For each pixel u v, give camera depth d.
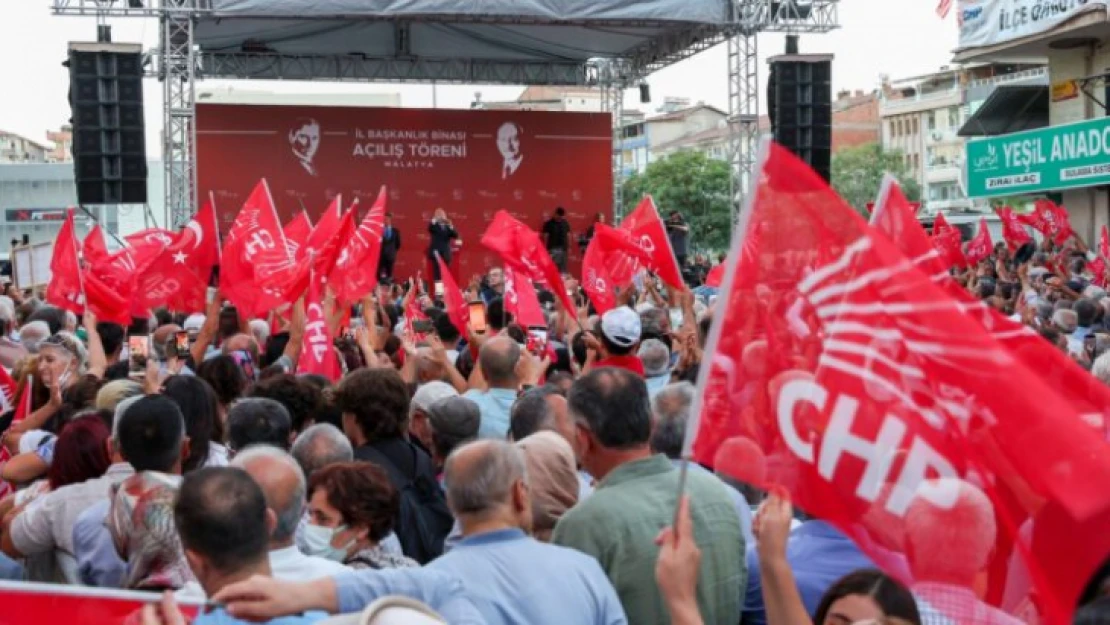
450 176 29.41
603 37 27.86
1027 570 3.23
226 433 5.81
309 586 3.11
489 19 23.92
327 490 4.49
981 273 19.23
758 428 3.27
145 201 22.50
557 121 29.88
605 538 4.22
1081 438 3.18
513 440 5.61
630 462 4.39
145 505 4.15
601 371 4.49
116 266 11.52
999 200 56.84
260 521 3.31
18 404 7.68
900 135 91.88
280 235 10.75
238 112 28.33
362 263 11.06
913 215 4.05
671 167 63.06
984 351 3.23
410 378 8.84
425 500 5.59
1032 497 3.22
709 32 26.06
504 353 6.67
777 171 3.28
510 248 11.94
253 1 22.92
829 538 4.19
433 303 17.36
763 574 3.23
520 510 3.93
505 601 3.71
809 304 3.29
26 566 5.25
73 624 2.79
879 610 3.17
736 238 3.22
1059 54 31.00
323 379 7.11
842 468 3.29
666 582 3.09
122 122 22.30
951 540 3.24
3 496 6.69
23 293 16.39
